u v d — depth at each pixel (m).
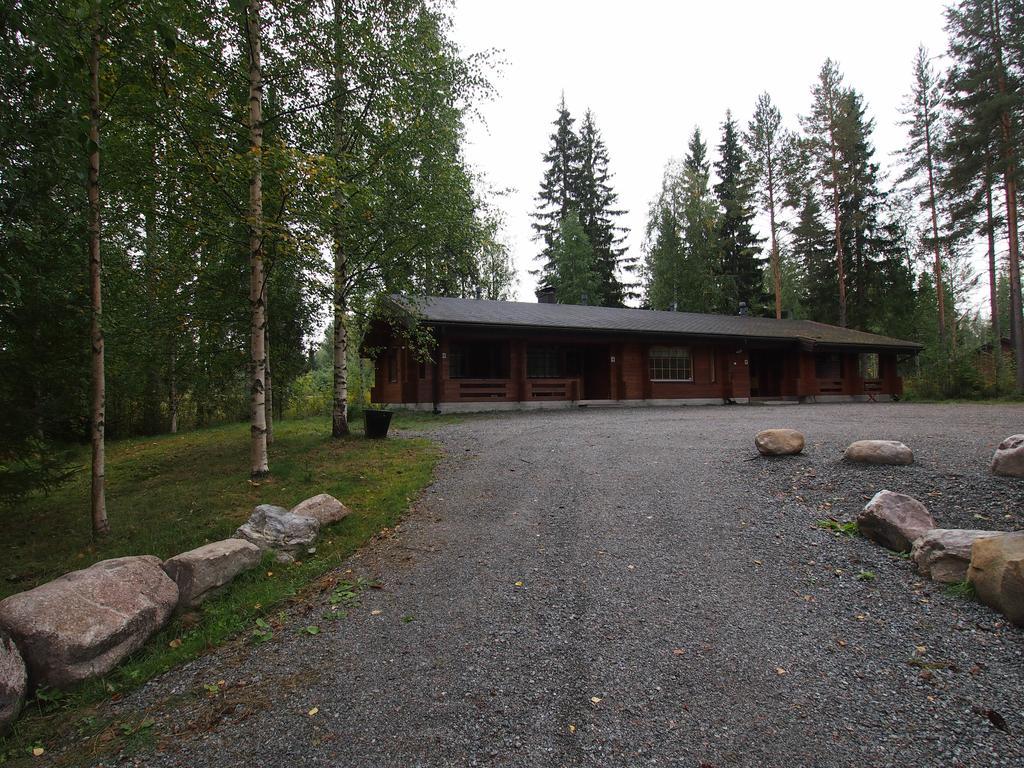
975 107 19.89
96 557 4.64
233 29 6.59
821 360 21.31
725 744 2.17
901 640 2.94
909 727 2.26
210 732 2.38
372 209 8.00
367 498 5.83
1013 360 25.12
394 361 16.94
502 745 2.20
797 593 3.50
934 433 8.34
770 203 30.56
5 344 5.02
